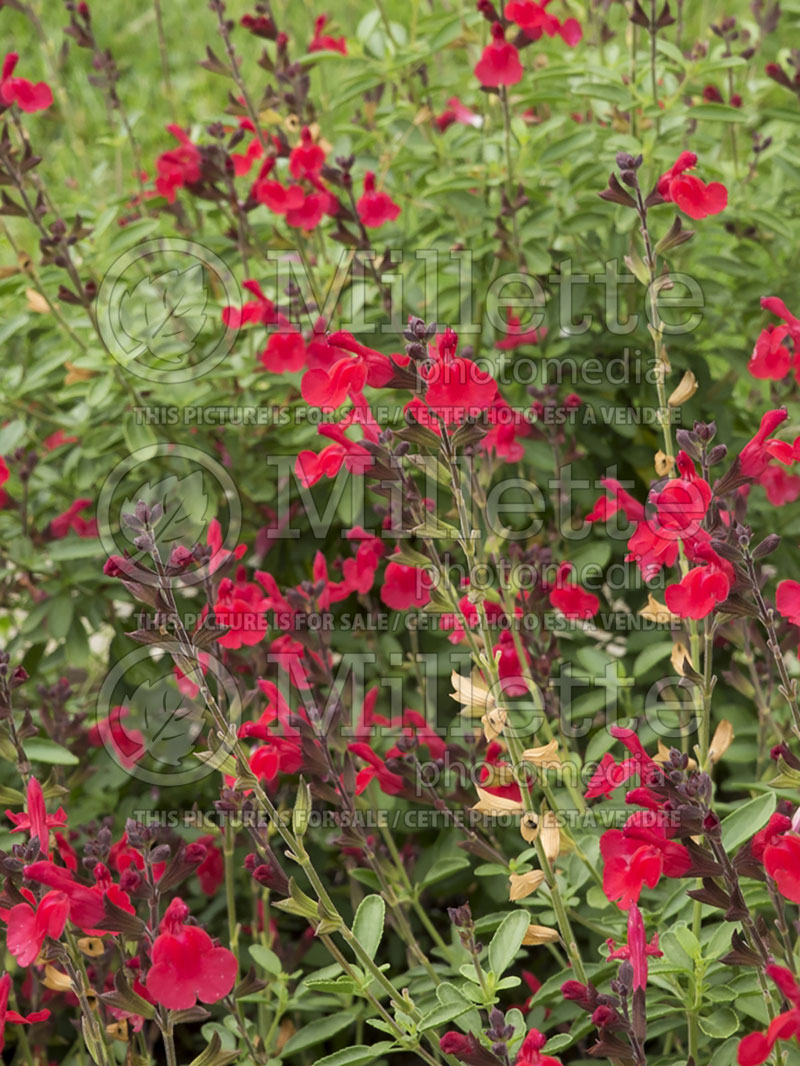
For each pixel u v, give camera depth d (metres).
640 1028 0.70
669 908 0.80
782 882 0.70
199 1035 0.94
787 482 0.88
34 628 0.97
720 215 1.01
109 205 1.02
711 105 0.97
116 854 0.84
